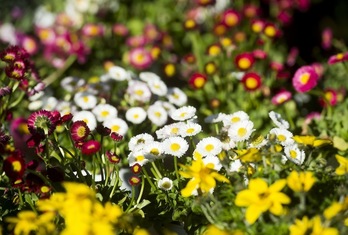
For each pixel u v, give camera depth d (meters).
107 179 3.16
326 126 3.99
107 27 6.17
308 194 2.66
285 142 3.00
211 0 5.57
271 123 4.37
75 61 5.78
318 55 6.73
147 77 4.20
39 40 6.13
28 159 3.54
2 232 2.90
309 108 5.27
